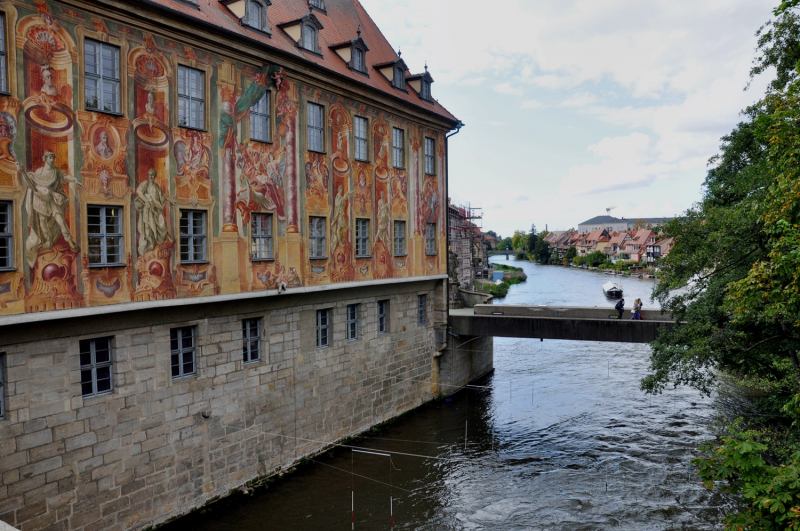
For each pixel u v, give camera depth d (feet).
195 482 53.31
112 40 45.47
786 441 53.16
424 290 90.74
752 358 65.77
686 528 54.44
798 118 40.78
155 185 48.75
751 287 40.55
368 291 77.15
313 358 67.72
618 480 64.95
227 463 56.54
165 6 47.52
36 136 40.73
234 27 56.54
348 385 73.77
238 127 56.70
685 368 64.28
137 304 46.78
